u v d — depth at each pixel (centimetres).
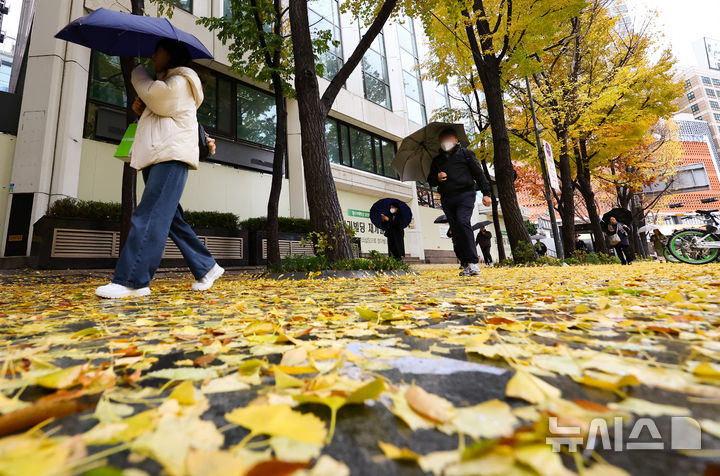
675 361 70
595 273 450
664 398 52
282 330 116
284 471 33
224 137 1020
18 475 31
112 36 311
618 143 1156
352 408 52
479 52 835
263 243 882
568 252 1094
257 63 720
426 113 1806
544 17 743
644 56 1148
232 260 821
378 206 845
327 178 525
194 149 253
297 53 550
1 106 750
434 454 37
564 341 91
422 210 1653
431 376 66
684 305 143
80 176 766
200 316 157
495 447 35
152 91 233
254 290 303
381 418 49
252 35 667
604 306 146
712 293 186
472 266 454
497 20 821
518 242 768
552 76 1199
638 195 1873
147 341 106
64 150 729
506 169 799
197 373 70
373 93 1537
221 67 1018
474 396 56
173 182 244
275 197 670
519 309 154
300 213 1120
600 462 37
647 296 188
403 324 125
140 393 59
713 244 568
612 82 1048
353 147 1425
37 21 767
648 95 1115
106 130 820
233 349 94
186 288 323
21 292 300
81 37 305
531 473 33
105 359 86
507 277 412
